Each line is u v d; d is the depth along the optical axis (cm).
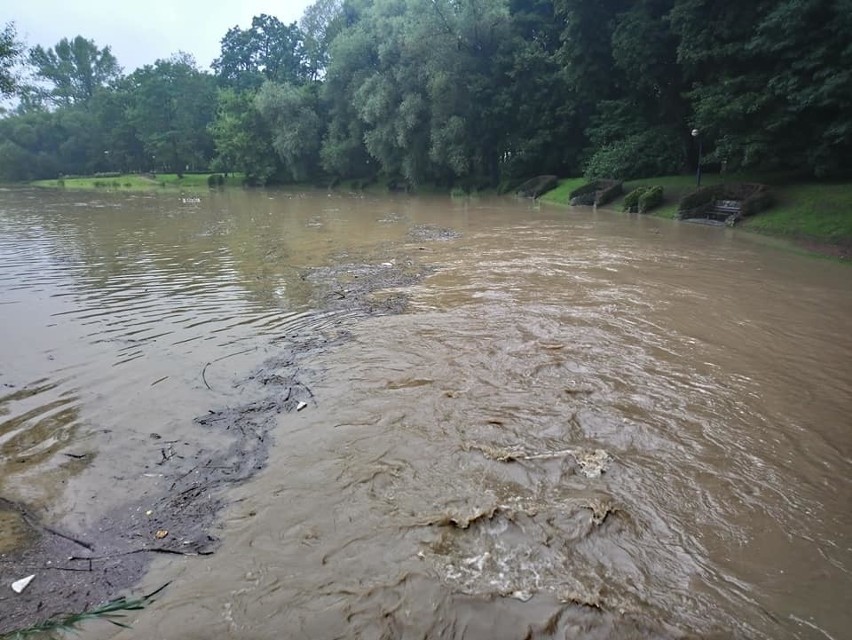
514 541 402
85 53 8588
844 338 831
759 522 429
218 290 1153
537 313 950
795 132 1969
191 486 475
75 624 334
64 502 456
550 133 3556
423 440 537
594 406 610
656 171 2894
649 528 420
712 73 2247
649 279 1205
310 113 5172
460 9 3703
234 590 360
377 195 4306
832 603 352
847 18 1648
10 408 620
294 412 602
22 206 3350
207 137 7244
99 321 941
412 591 355
